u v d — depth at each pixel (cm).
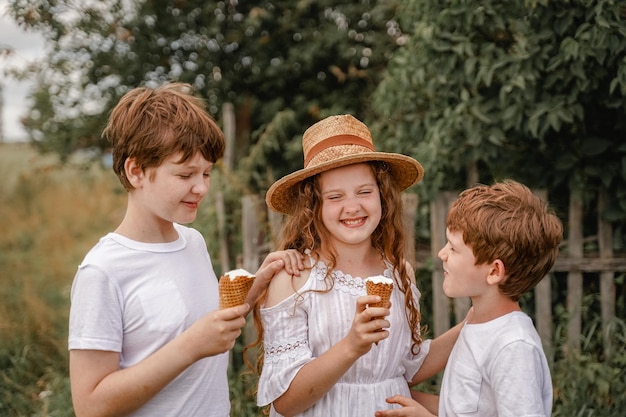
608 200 371
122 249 177
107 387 165
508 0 350
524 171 391
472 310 203
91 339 166
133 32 648
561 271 375
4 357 419
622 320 365
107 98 658
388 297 177
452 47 363
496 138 360
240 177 488
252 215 384
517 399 173
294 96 684
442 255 196
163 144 171
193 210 181
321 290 204
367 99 622
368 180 204
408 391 216
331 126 210
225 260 407
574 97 338
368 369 204
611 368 346
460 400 186
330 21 659
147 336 176
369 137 216
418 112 427
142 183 177
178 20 649
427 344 223
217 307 195
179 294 182
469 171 387
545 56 338
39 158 767
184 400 180
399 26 586
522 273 185
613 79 336
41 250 760
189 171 176
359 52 630
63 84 646
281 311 203
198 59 660
